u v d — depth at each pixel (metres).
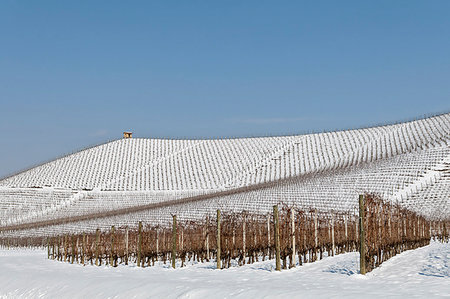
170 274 19.47
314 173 105.56
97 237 29.47
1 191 121.31
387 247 22.98
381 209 22.42
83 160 150.00
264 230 25.59
